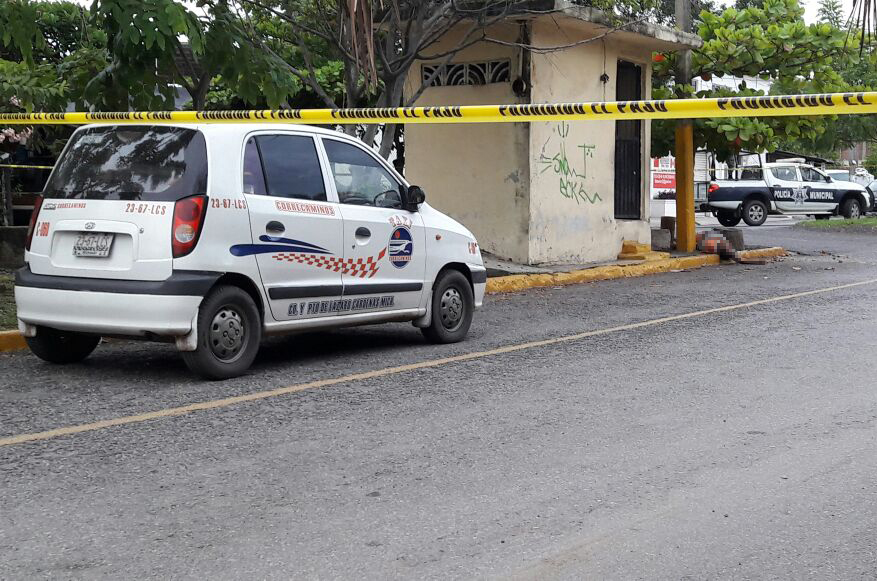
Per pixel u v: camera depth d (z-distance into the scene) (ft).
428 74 52.01
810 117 58.80
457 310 29.12
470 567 12.42
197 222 21.93
